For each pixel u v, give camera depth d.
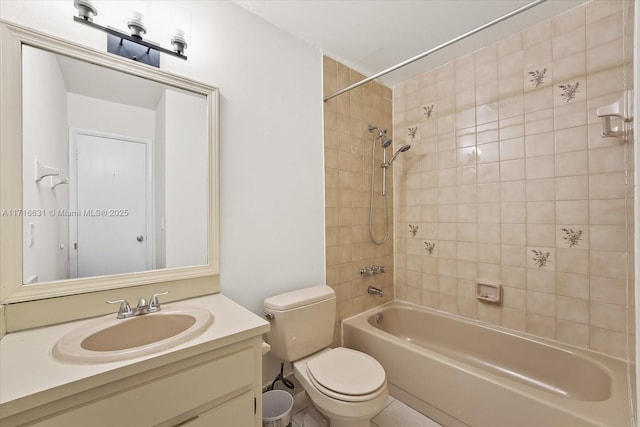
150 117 1.19
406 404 1.58
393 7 1.48
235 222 1.44
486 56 1.81
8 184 0.89
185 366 0.80
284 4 1.45
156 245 1.20
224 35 1.40
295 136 1.71
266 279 1.57
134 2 1.13
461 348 1.89
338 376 1.26
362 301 2.11
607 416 1.00
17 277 0.90
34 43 0.94
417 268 2.22
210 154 1.33
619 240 1.37
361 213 2.11
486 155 1.82
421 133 2.17
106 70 1.09
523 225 1.67
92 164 1.06
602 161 1.40
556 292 1.56
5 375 0.64
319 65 1.85
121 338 0.96
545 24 1.57
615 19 1.35
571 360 1.45
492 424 1.23
